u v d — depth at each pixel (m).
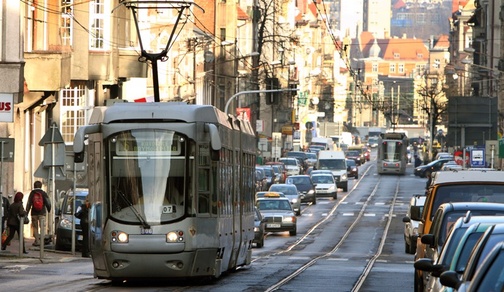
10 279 59.09
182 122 54.62
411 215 56.59
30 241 94.94
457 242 34.47
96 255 54.56
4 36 89.06
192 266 54.19
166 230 53.44
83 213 81.25
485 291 24.45
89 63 115.88
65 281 57.84
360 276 64.19
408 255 96.38
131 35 132.50
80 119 118.12
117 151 54.34
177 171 54.16
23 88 90.69
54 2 103.88
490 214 44.50
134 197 53.88
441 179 56.16
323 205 180.62
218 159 54.34
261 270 68.75
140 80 144.25
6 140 71.62
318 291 53.12
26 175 104.31
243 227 66.31
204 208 55.25
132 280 57.28
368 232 131.88
